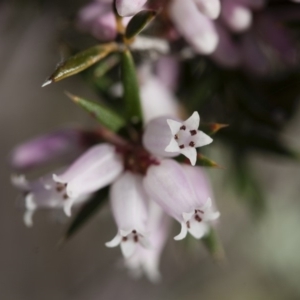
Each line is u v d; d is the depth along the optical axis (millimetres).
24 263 301
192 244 146
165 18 132
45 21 172
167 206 123
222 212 258
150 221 128
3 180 291
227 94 142
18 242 294
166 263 282
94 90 139
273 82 143
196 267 286
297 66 142
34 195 127
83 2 159
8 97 271
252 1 134
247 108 142
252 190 150
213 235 130
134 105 127
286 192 267
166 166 125
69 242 292
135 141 128
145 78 139
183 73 142
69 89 174
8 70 236
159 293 288
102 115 127
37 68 223
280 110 143
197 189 130
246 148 146
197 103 141
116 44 125
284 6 137
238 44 139
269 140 143
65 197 126
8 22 169
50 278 294
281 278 284
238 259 283
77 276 294
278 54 140
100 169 126
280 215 271
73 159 135
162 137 124
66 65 121
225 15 133
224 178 157
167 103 140
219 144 149
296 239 274
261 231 269
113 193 126
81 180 125
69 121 275
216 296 287
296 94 142
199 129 122
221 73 141
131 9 119
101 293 292
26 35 192
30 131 279
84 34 146
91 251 292
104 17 128
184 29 131
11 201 292
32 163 137
